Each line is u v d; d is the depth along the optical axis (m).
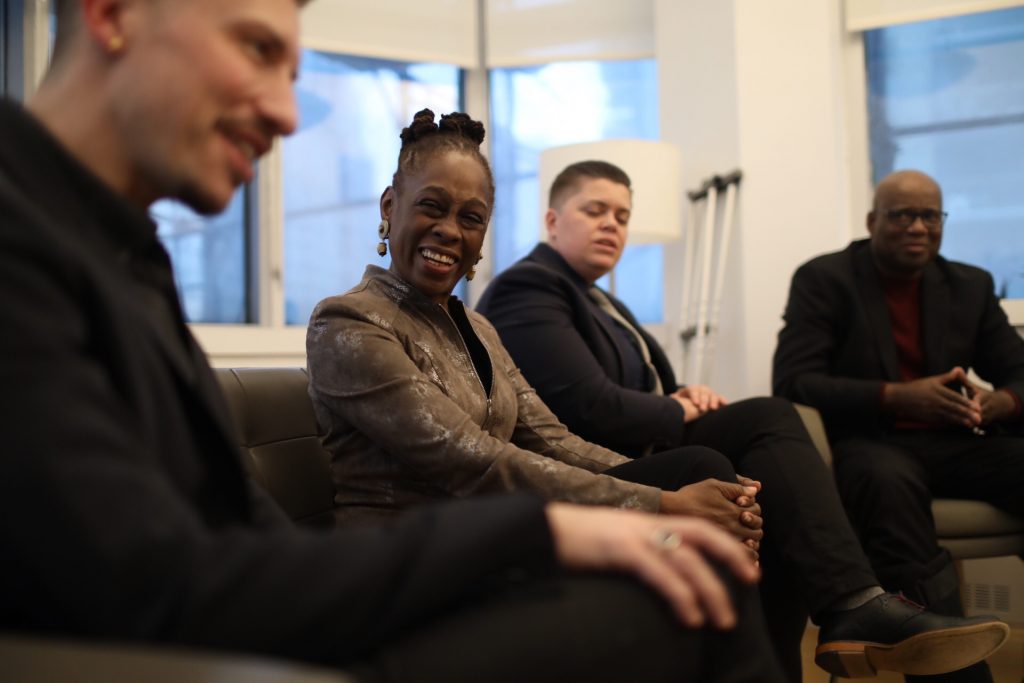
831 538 1.84
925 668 1.77
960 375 2.51
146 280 0.78
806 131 3.66
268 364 3.82
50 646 0.51
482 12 4.34
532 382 2.25
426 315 1.63
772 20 3.71
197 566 0.54
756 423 2.04
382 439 1.48
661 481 1.66
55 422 0.52
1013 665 2.68
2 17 3.26
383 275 1.65
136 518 0.53
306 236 3.99
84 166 0.70
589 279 2.69
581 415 2.18
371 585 0.56
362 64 4.14
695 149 3.87
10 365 0.53
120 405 0.60
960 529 2.35
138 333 0.67
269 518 0.90
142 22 0.69
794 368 2.72
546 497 1.47
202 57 0.69
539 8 4.28
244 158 0.73
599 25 4.24
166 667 0.48
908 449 2.50
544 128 4.34
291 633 0.54
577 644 0.58
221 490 0.76
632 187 3.49
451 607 0.61
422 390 1.48
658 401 2.21
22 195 0.63
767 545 1.93
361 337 1.50
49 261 0.58
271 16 0.71
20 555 0.52
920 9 3.70
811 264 2.87
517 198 4.35
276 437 1.60
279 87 0.73
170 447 0.69
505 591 0.63
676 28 3.93
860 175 3.85
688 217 3.87
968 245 3.70
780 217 3.66
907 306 2.79
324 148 4.04
